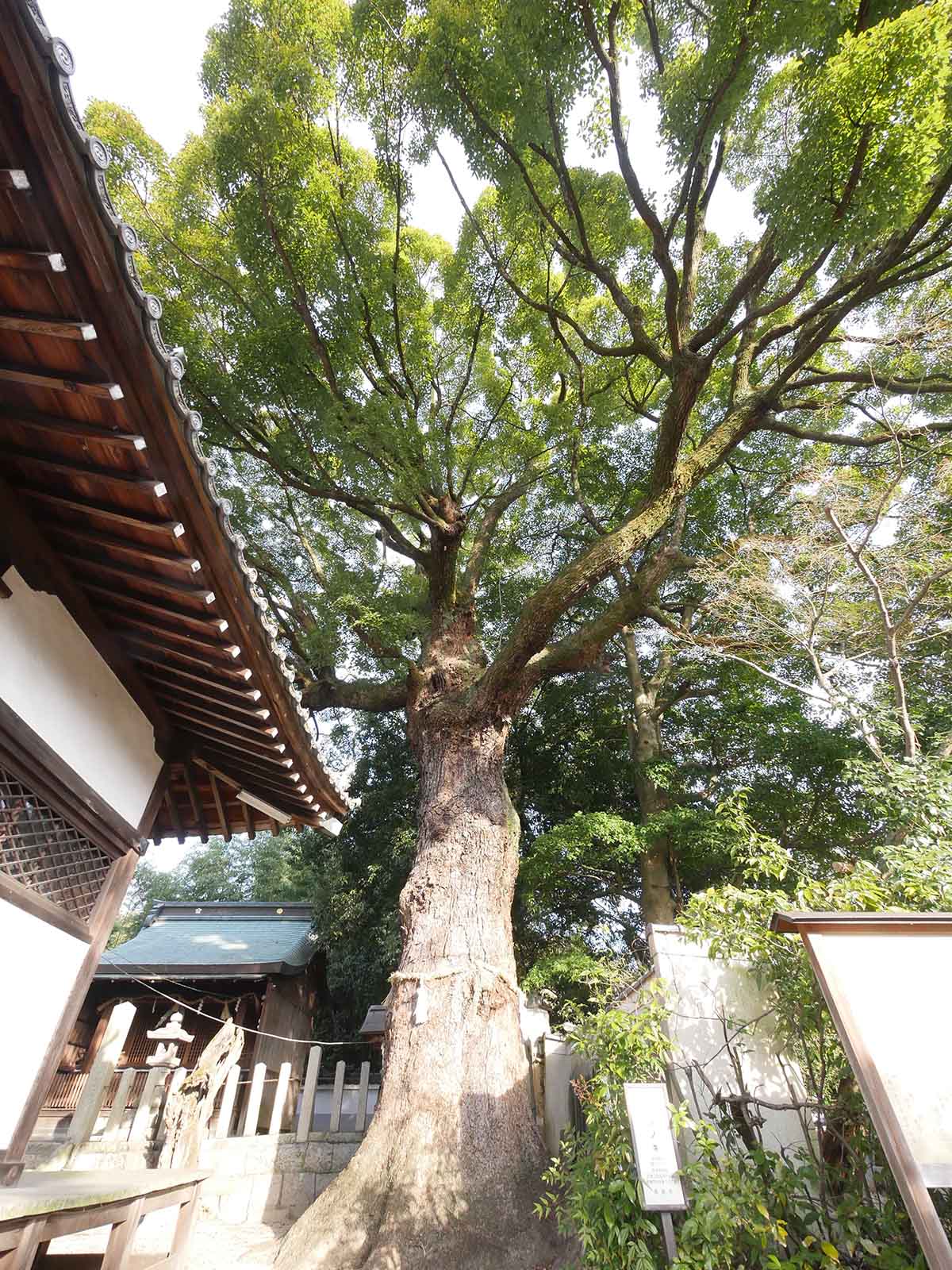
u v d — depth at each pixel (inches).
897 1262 111.3
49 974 117.6
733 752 472.7
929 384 295.7
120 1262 114.0
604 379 453.4
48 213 72.7
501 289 434.3
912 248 303.6
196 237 402.0
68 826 125.6
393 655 399.5
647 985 182.2
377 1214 195.3
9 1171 104.9
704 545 482.6
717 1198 120.6
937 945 105.8
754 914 163.9
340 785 177.0
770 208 239.0
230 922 611.2
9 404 94.6
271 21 361.1
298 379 390.3
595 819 380.2
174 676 142.2
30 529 111.3
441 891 263.3
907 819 175.5
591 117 280.4
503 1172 203.0
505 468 437.4
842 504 241.1
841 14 210.2
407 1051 230.2
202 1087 269.6
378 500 378.6
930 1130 90.1
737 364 357.7
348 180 406.9
